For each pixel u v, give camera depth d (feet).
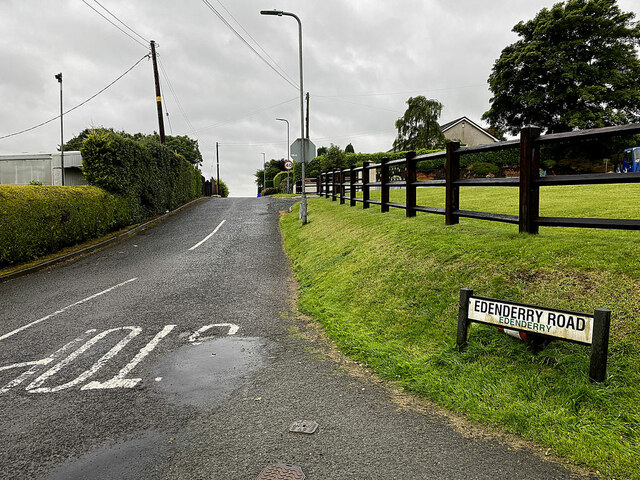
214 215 71.97
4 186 36.81
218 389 12.55
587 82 109.91
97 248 44.80
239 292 24.99
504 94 123.65
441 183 23.94
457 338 12.69
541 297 12.67
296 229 47.14
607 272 12.33
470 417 9.96
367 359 13.85
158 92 92.79
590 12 110.93
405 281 17.90
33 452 9.57
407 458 8.62
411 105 149.07
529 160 16.43
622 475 7.54
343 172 51.65
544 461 8.22
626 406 8.89
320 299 20.97
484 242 17.43
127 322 19.86
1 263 34.47
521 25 119.75
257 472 8.40
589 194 34.53
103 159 53.11
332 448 9.12
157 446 9.59
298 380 12.87
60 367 14.78
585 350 10.63
